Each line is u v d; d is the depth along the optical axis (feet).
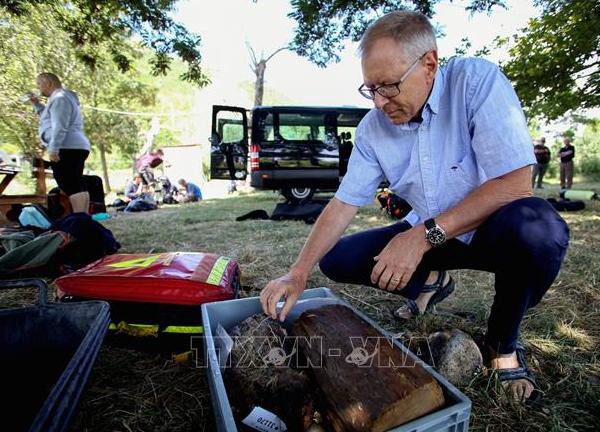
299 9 14.87
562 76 16.76
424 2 13.56
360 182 4.33
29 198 15.58
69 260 7.87
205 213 20.06
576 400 3.67
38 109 13.57
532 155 3.30
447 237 3.35
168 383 4.12
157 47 16.72
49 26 37.58
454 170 3.74
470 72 3.54
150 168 35.47
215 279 4.76
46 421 1.89
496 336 3.76
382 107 3.43
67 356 3.54
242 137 25.04
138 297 4.51
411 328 5.19
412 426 2.25
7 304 6.33
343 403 2.63
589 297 6.26
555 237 3.22
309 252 4.13
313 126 24.35
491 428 3.32
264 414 2.96
